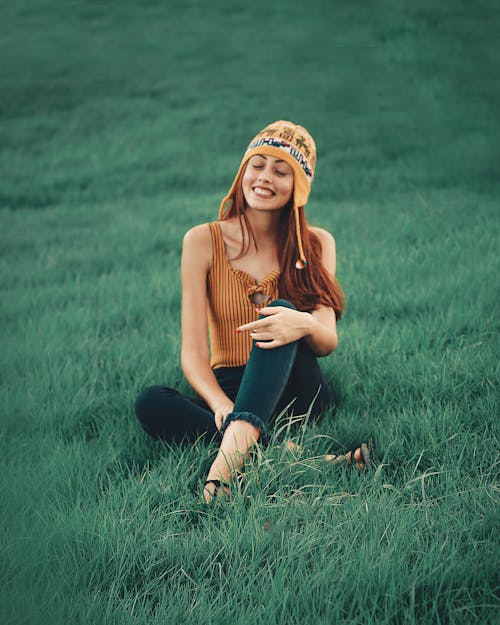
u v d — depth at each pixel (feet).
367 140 39.14
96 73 58.29
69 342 13.58
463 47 59.36
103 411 10.62
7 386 11.43
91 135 43.39
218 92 52.19
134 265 19.84
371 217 23.66
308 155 9.59
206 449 8.63
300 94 50.39
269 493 7.85
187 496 7.76
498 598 6.09
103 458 8.97
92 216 27.37
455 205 24.56
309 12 74.08
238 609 5.98
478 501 7.36
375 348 12.12
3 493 7.85
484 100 46.19
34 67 59.72
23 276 19.27
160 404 8.91
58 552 6.84
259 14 75.10
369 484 7.88
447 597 6.04
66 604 6.05
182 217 25.80
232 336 9.77
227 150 39.55
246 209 9.87
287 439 8.47
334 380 11.09
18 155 39.37
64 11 78.59
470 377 10.61
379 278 16.35
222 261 9.82
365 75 54.03
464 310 13.62
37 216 28.07
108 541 6.89
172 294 16.62
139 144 41.24
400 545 6.66
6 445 9.35
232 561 6.73
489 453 8.46
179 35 69.15
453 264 17.21
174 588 6.41
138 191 32.37
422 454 8.56
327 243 10.61
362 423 9.49
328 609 5.87
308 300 9.81
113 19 75.46
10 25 73.61
